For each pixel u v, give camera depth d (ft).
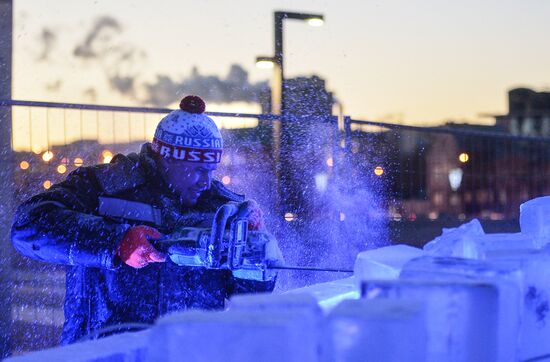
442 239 5.38
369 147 27.94
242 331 2.31
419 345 2.41
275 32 33.91
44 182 23.40
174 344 2.36
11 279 20.98
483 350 3.01
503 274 3.42
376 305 2.51
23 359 3.67
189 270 9.48
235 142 26.32
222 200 10.21
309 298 2.71
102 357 3.73
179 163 9.46
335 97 31.04
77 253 8.73
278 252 8.95
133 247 8.60
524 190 35.32
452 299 3.00
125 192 9.47
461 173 33.37
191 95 9.70
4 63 20.85
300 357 2.32
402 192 30.37
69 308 9.43
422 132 30.58
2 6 20.92
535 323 3.86
